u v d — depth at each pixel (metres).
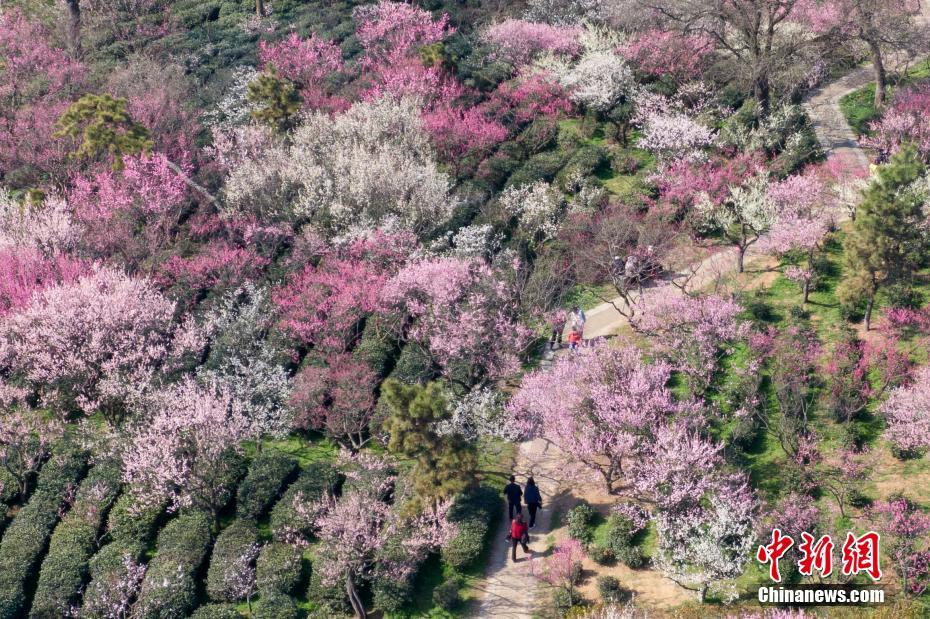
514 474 39.06
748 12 56.25
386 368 44.59
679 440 34.94
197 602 35.09
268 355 43.06
